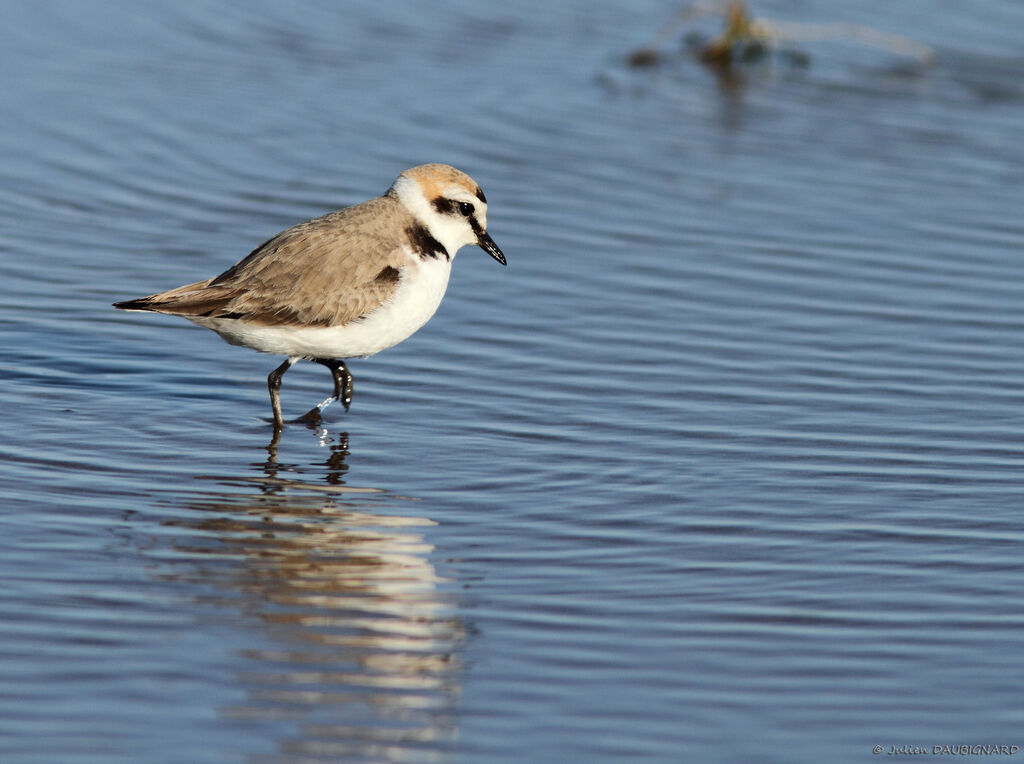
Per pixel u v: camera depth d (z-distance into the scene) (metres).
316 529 11.48
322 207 18.80
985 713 9.16
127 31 24.98
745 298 16.77
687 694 9.30
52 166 19.72
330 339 13.23
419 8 27.08
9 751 8.42
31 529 11.23
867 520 11.90
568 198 19.44
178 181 19.48
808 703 9.23
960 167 20.67
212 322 13.09
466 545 11.34
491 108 22.38
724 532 11.66
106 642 9.62
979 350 15.50
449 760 8.52
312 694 9.14
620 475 12.70
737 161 20.78
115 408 13.77
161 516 11.59
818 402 14.28
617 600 10.51
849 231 18.61
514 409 14.05
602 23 26.86
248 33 25.27
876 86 23.92
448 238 13.70
